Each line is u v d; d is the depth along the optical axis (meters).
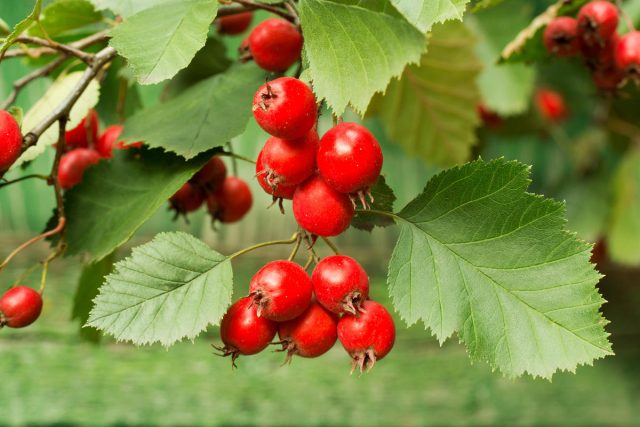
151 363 0.81
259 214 0.81
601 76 0.55
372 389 0.86
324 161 0.42
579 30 0.53
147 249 0.44
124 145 0.49
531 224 0.44
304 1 0.43
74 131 0.52
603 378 0.91
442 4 0.43
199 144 0.47
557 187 0.87
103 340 0.79
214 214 0.53
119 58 0.56
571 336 0.43
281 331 0.44
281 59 0.48
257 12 0.66
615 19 0.52
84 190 0.49
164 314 0.44
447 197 0.44
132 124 0.49
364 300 0.44
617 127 0.80
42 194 0.77
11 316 0.47
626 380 0.91
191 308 0.44
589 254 0.43
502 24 0.75
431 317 0.44
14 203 0.76
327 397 0.85
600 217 0.80
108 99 0.57
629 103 0.77
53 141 0.49
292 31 0.48
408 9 0.43
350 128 0.42
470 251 0.44
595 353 0.43
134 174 0.49
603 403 0.90
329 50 0.43
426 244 0.45
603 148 0.88
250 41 0.48
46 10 0.52
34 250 0.78
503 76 0.74
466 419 0.87
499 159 0.44
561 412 0.90
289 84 0.42
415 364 0.87
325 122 0.70
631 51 0.52
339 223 0.43
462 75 0.64
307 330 0.44
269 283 0.43
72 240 0.49
